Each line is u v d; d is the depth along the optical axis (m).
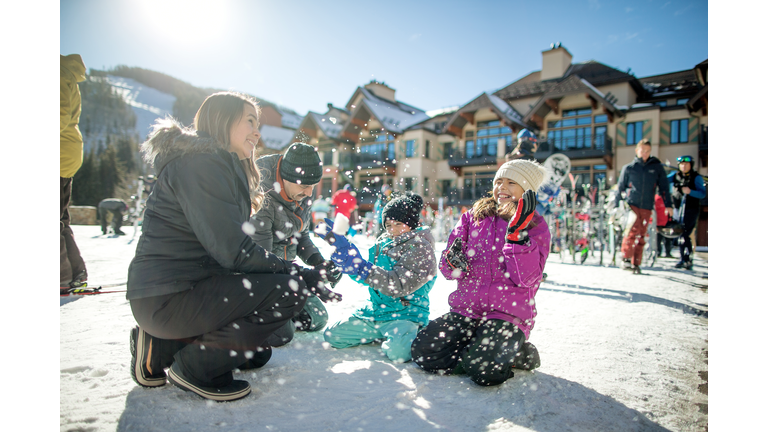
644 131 17.17
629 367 1.80
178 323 1.33
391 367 1.77
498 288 1.65
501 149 19.47
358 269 1.73
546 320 2.64
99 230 11.61
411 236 1.93
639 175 5.04
